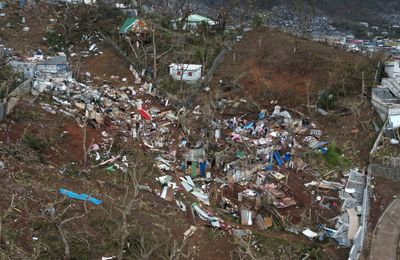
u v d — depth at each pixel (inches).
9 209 1003.3
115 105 1898.4
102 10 3085.6
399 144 1589.6
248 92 2118.6
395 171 1454.2
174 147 1670.8
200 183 1481.3
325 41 2637.8
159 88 2161.7
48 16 3024.1
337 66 2119.8
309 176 1507.1
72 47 2682.1
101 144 1549.0
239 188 1443.2
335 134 1734.7
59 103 1715.1
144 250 1000.9
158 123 1829.5
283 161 1582.2
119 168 1429.6
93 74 2333.9
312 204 1375.5
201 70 2305.6
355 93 1936.5
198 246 1167.6
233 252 1175.0
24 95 1642.5
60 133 1510.8
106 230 1110.4
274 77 2192.4
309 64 2196.1
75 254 1002.7
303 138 1732.3
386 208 1316.4
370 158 1524.4
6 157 1252.5
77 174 1331.2
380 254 1139.9
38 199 1127.6
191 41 2667.3
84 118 1640.0
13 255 931.3
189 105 2033.7
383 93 1830.7
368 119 1761.8
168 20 3026.6
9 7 3031.5
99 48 2657.5
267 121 1857.8
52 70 2117.4
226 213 1344.7
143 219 1200.8
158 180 1434.5
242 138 1715.1
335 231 1251.8
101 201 1206.3
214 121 1851.6
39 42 2645.2
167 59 2432.3
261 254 1178.6
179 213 1299.2
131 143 1619.1
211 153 1593.3
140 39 2608.3
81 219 1112.2
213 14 3412.9
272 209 1346.0
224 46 2519.7
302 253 1184.8
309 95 2001.7
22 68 1962.4
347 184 1427.2
